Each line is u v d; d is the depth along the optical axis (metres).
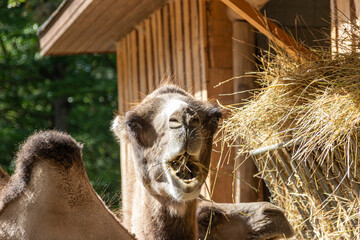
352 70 4.77
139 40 10.59
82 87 23.19
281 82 5.15
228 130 5.46
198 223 5.67
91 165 20.89
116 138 5.66
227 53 8.49
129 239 3.71
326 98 4.61
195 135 4.14
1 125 22.69
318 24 8.25
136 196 5.09
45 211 3.51
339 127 4.34
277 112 5.06
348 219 4.68
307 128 4.70
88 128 22.33
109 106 23.02
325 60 5.04
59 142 3.62
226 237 5.66
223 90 8.39
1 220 3.52
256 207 5.81
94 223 3.62
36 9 22.69
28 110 23.97
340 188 4.82
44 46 11.62
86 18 9.86
